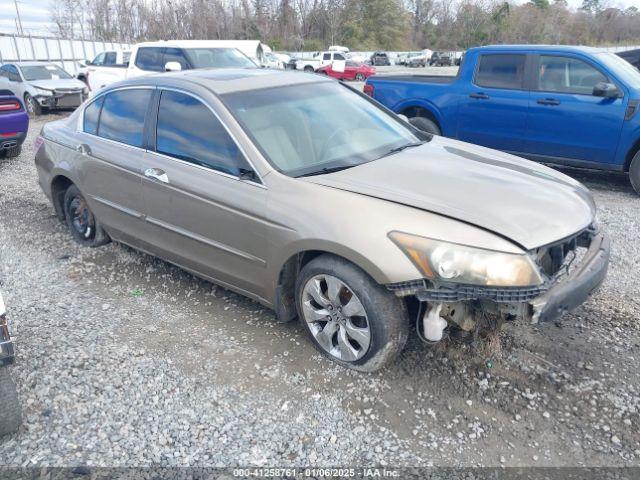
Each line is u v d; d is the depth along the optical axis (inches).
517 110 295.0
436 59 2215.8
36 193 294.0
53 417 119.6
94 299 173.6
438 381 128.5
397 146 162.2
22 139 360.8
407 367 133.4
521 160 162.6
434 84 326.3
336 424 116.6
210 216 149.6
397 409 120.4
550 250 124.3
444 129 325.7
